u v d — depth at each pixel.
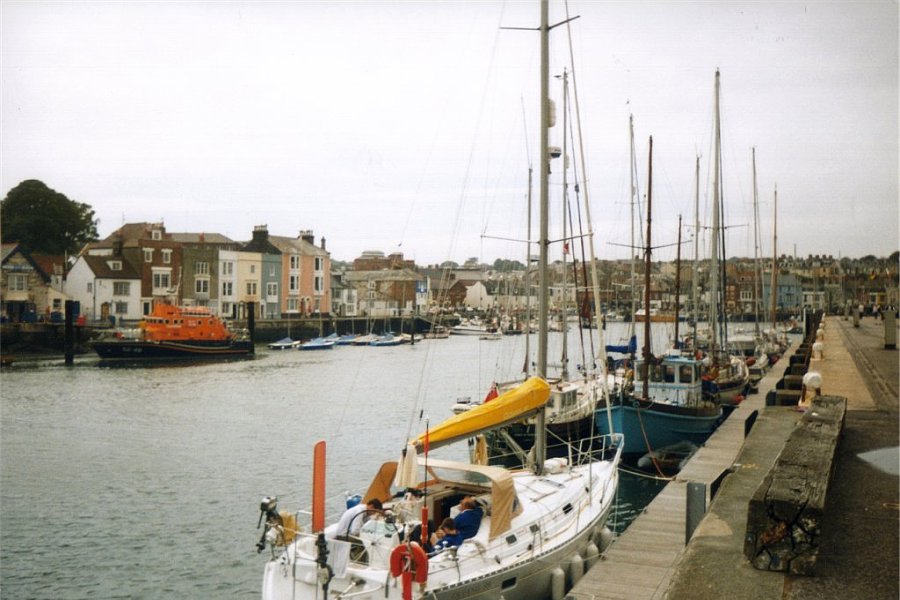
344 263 162.25
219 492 22.22
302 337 90.12
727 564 6.35
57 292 75.75
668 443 23.69
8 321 68.62
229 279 89.56
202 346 67.00
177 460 26.48
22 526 18.98
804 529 5.92
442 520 11.33
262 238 95.38
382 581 8.94
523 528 10.86
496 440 24.45
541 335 14.21
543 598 10.88
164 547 17.47
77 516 19.81
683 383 26.20
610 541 12.93
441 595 9.16
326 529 10.05
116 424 33.94
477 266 151.88
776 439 13.74
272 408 39.03
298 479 23.80
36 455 27.30
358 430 32.59
